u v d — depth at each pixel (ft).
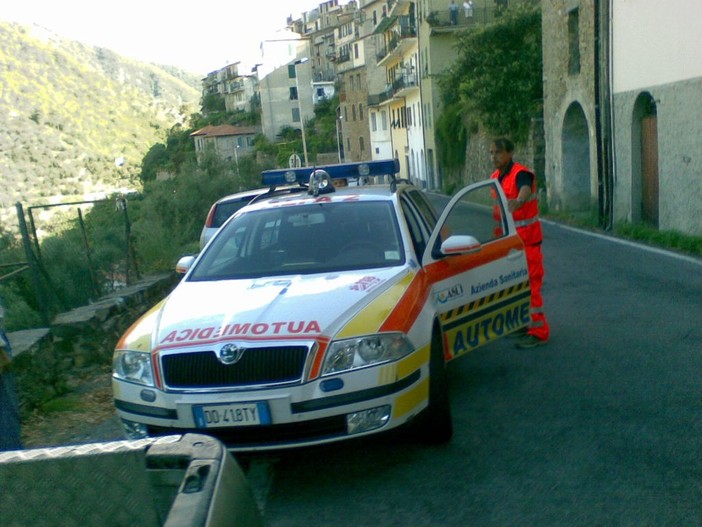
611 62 56.49
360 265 16.90
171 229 50.16
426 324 14.97
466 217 19.16
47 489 6.61
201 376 13.48
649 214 53.42
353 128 259.60
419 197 21.90
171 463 6.49
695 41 43.21
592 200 63.26
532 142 85.35
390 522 12.73
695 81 43.62
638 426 16.22
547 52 75.25
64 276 31.07
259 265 17.61
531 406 18.02
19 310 26.61
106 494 6.61
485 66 95.61
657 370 20.13
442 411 15.37
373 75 241.14
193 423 13.39
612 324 25.68
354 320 13.97
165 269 38.19
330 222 18.39
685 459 14.38
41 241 32.65
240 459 13.78
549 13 73.82
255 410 13.15
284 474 15.10
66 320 24.68
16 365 20.33
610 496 13.08
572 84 67.10
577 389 19.06
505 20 95.66
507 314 19.97
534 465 14.60
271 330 13.69
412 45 178.50
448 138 132.46
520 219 22.61
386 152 225.15
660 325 25.03
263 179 24.35
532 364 21.57
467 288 18.20
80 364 24.39
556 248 47.73
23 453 6.70
